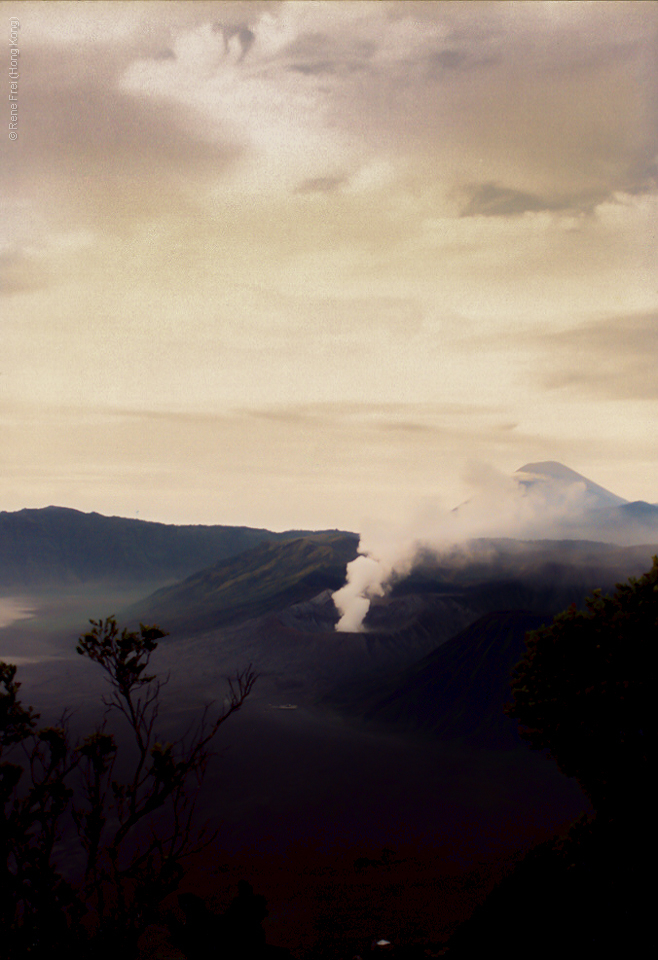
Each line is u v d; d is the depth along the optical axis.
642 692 16.53
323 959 31.83
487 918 20.45
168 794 11.38
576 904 18.30
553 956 17.12
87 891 10.99
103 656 11.67
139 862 11.27
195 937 18.23
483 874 46.06
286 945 35.00
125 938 10.70
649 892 16.38
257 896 19.28
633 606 17.52
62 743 11.39
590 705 17.03
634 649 17.05
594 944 16.77
